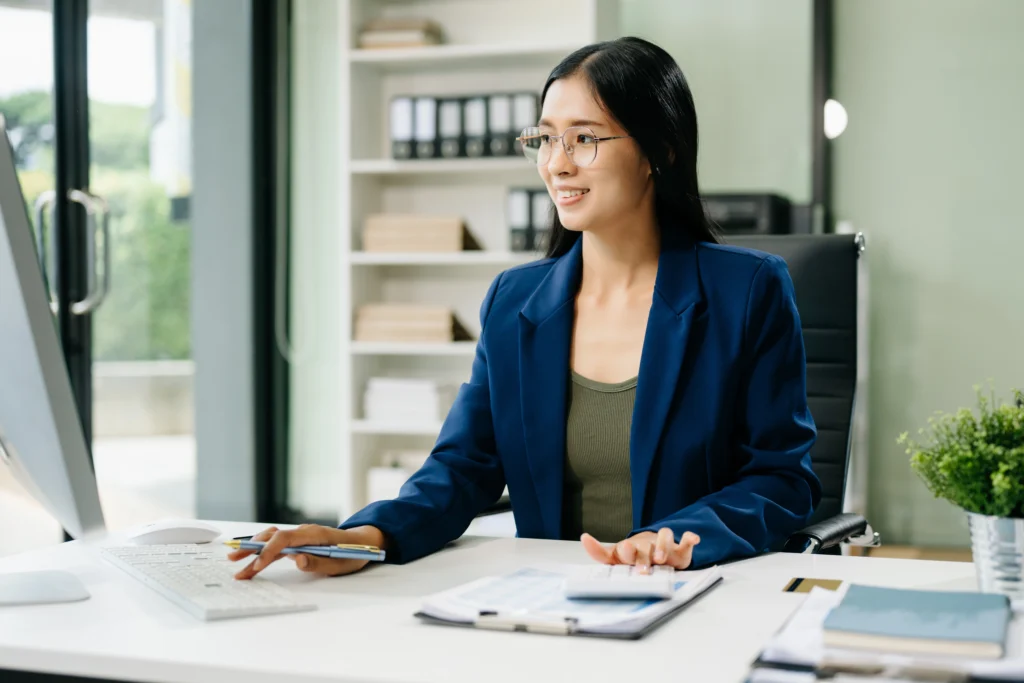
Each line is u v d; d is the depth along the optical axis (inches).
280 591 47.2
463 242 172.9
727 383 61.4
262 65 182.5
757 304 62.3
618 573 47.8
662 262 63.9
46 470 47.0
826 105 173.3
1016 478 44.4
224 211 176.4
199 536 59.7
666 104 62.9
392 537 54.6
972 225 170.4
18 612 45.1
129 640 41.1
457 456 64.0
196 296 171.3
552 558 55.7
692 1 177.9
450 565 54.3
